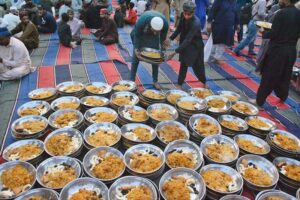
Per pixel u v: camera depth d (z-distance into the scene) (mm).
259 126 3357
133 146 2746
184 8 3822
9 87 4418
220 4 5441
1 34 4336
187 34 3998
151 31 4016
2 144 3008
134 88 4062
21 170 2408
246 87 4992
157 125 3135
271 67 3826
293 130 3717
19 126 3018
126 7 10562
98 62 5711
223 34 5594
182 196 2270
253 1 8195
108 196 2201
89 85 4070
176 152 2807
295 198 2324
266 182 2537
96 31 7957
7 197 2178
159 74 5246
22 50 4672
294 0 3527
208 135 3082
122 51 6637
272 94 4719
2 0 9367
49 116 3180
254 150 2943
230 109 3682
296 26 3613
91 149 2662
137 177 2377
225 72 5625
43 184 2311
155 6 6043
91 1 9086
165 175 2441
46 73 5016
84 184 2301
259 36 9078
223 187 2432
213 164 2635
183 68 4484
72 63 5609
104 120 3230
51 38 7613
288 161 2807
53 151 2682
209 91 4227
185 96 3793
